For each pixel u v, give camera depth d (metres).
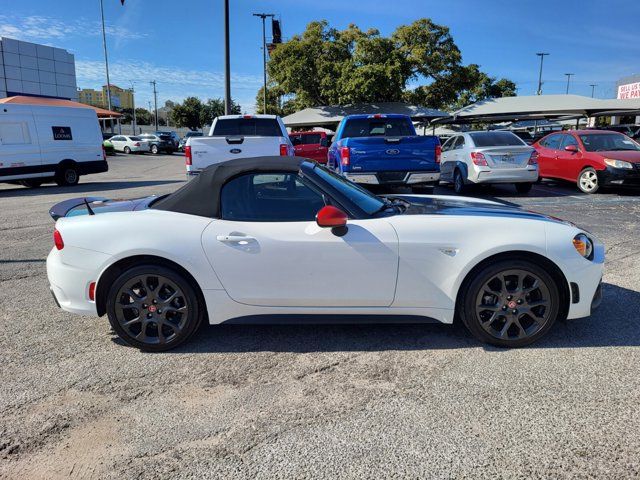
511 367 3.17
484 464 2.28
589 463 2.27
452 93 36.00
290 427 2.60
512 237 3.29
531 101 28.00
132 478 2.25
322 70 33.00
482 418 2.63
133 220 3.42
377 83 31.23
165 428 2.62
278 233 3.34
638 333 3.64
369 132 10.24
